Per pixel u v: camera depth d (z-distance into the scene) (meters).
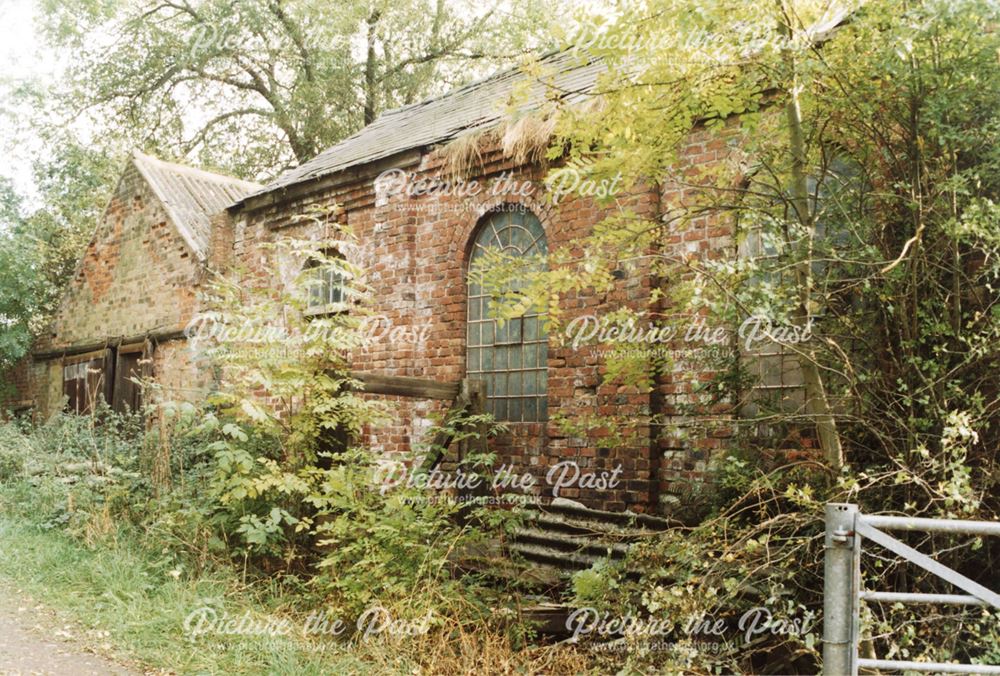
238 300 6.92
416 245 9.35
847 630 2.82
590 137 5.00
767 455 5.73
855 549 2.83
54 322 15.94
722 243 6.61
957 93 4.33
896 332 4.73
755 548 4.07
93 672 4.31
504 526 6.29
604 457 7.29
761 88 4.71
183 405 6.52
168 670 4.42
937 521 2.77
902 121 4.59
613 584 4.79
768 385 6.40
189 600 5.45
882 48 4.33
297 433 6.49
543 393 8.10
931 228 4.62
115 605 5.32
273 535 6.12
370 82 22.16
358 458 6.61
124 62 20.89
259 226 11.55
